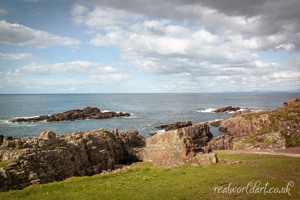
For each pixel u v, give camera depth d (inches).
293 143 1672.0
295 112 1930.4
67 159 1270.9
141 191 815.7
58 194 831.7
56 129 4045.3
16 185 938.7
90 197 777.6
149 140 1423.5
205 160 1113.4
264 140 1879.9
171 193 762.2
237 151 1737.2
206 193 729.0
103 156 1625.2
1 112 6752.0
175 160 1217.4
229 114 6156.5
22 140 1258.6
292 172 880.3
